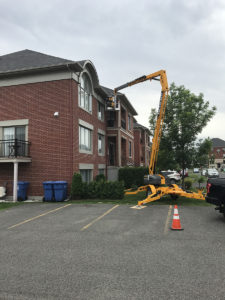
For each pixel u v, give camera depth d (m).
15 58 16.70
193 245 5.89
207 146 15.84
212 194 8.91
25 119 14.67
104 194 13.87
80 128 15.67
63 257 5.20
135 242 6.17
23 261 5.02
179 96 16.36
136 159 34.31
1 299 3.56
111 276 4.27
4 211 10.88
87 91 17.06
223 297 3.57
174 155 15.81
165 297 3.57
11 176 14.60
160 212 10.03
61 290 3.80
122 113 24.25
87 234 6.97
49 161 14.21
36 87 14.65
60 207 11.51
